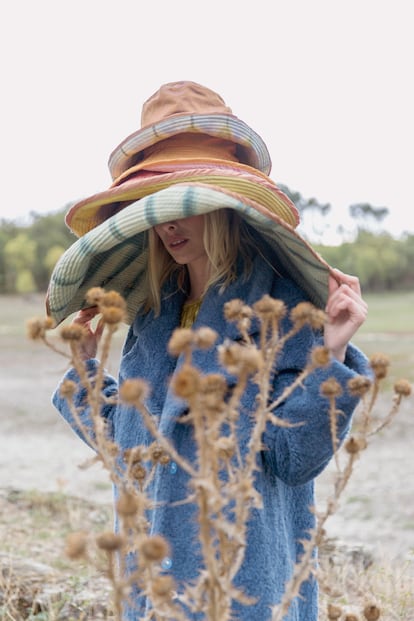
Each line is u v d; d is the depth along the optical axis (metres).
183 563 1.66
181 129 1.90
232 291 1.82
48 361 19.39
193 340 1.06
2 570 3.48
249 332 1.72
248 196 1.77
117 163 2.02
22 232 74.56
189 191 1.58
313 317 1.25
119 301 1.31
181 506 1.69
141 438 1.81
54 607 3.14
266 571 1.63
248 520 1.64
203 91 2.00
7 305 52.69
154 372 1.88
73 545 1.07
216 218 1.82
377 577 3.46
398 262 71.06
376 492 6.31
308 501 1.87
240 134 1.93
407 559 3.92
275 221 1.57
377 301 55.78
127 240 1.99
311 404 1.56
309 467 1.61
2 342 24.88
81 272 1.83
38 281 68.62
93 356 2.13
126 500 1.12
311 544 1.32
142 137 1.93
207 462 1.09
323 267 1.63
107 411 2.04
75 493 6.41
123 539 1.07
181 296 2.01
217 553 1.63
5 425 10.32
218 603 1.17
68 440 9.28
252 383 1.68
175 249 1.87
